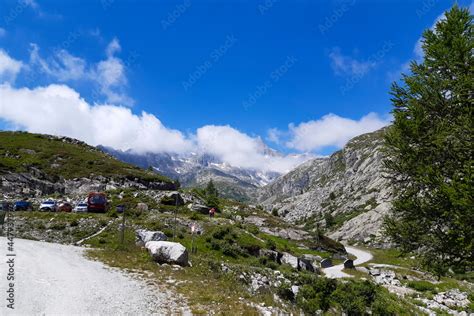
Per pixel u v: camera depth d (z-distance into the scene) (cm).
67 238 3534
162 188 9000
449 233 1580
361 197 18825
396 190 2023
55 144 10912
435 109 1886
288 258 4200
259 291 2220
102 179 8425
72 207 5597
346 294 2558
